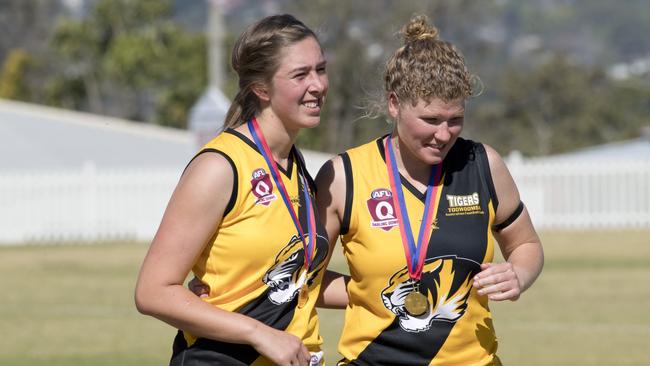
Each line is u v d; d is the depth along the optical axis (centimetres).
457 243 1296
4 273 5228
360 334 1329
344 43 13838
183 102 14338
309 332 1270
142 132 9806
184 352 1245
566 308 3847
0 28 18575
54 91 15350
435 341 1302
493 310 3822
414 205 1310
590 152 11506
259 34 1233
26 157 9275
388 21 14000
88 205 7319
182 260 1202
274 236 1223
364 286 1321
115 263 5641
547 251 5994
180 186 1215
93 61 15162
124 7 14712
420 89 1229
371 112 1351
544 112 19188
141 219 7375
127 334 3378
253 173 1225
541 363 2814
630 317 3631
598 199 7688
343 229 1326
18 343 3209
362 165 1333
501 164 1351
